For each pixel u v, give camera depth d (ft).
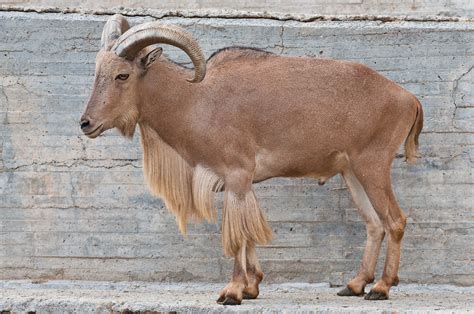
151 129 55.93
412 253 63.16
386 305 53.83
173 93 55.11
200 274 64.03
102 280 64.39
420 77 63.72
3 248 64.69
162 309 53.88
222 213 57.82
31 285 64.18
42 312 55.47
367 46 64.13
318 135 56.34
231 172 54.80
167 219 64.18
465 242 63.00
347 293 59.00
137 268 64.28
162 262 64.18
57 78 64.80
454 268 63.00
